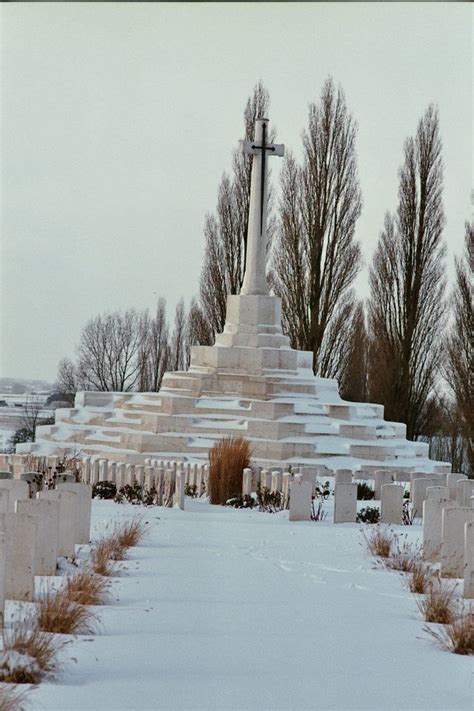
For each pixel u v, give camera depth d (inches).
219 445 1365.7
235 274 2391.7
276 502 1267.2
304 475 1332.4
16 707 420.5
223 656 517.7
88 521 889.5
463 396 2097.7
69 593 620.4
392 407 2235.5
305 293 2258.9
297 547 927.0
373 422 1712.6
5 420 2876.5
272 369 1752.0
